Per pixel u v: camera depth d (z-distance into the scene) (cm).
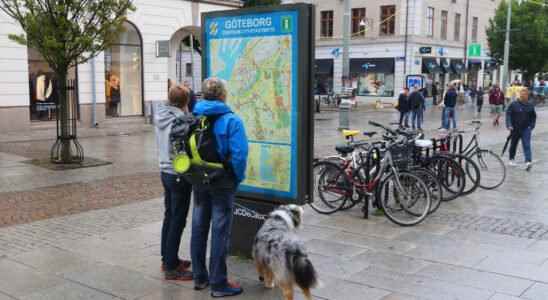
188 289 483
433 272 528
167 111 487
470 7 4525
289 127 512
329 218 732
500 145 1555
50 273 522
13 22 1681
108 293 473
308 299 406
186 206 498
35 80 1800
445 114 1988
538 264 554
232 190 453
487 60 4812
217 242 457
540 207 807
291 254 406
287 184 520
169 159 484
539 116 2945
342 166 749
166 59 2197
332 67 4253
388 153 716
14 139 1568
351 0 4112
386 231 671
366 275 519
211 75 566
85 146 1449
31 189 911
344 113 1923
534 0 4100
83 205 803
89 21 1135
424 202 704
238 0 2477
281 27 504
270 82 519
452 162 836
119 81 2070
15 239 633
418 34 3909
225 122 437
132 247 604
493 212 773
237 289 471
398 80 3934
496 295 472
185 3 2242
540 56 4022
